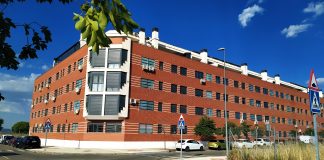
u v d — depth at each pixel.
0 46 2.75
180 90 46.94
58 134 48.28
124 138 38.78
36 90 65.19
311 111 8.24
